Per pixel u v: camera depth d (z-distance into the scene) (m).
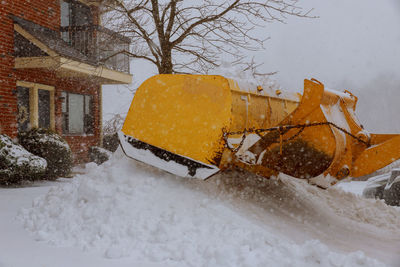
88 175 6.98
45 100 17.25
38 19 16.81
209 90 6.11
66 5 19.80
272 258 4.41
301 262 4.42
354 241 6.03
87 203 6.01
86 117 20.06
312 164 6.14
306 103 6.11
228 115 5.91
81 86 19.47
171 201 5.78
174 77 6.40
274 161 6.37
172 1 10.74
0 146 11.61
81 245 4.91
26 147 13.45
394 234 6.87
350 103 7.25
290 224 6.30
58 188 7.07
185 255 4.47
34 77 16.19
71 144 18.64
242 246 4.60
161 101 6.42
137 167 6.67
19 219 6.22
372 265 4.35
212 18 10.56
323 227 6.53
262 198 7.14
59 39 17.62
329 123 5.85
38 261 4.31
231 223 5.38
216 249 4.47
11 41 15.08
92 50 17.08
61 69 15.41
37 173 12.00
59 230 5.43
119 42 12.55
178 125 6.21
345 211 8.00
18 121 15.81
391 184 11.71
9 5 15.06
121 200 5.66
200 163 5.95
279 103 7.42
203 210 5.64
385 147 6.17
